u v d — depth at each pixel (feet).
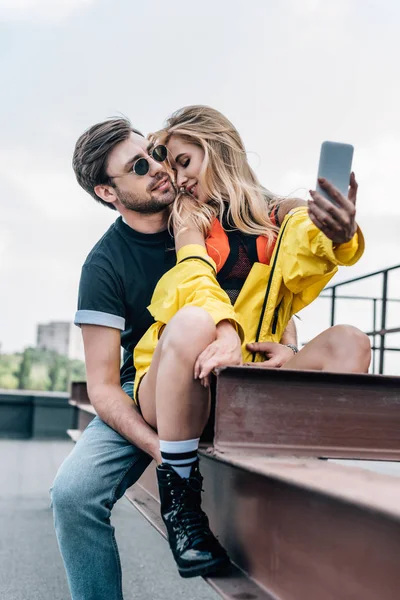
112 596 6.88
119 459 7.07
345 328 6.95
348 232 5.90
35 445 39.04
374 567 3.54
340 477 4.11
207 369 5.54
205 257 7.05
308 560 4.28
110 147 7.90
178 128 8.16
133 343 8.10
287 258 7.23
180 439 5.88
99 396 7.25
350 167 5.88
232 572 5.39
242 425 5.34
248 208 7.97
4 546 14.92
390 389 5.64
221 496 5.98
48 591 11.69
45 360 89.76
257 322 7.47
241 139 8.53
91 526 6.86
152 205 7.91
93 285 7.62
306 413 5.45
